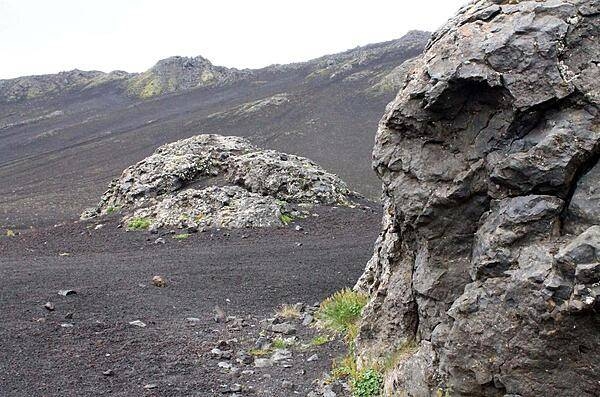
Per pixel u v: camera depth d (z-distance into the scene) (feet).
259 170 85.46
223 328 33.68
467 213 20.38
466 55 20.11
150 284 43.68
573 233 17.48
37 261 55.11
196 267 50.42
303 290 42.55
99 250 63.00
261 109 283.18
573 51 18.85
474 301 18.39
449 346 18.80
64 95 397.80
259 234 68.39
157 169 90.17
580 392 16.44
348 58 417.08
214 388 24.72
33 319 33.42
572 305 15.97
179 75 425.28
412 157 21.80
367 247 60.39
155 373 26.25
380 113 256.52
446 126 21.17
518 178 18.58
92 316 34.68
